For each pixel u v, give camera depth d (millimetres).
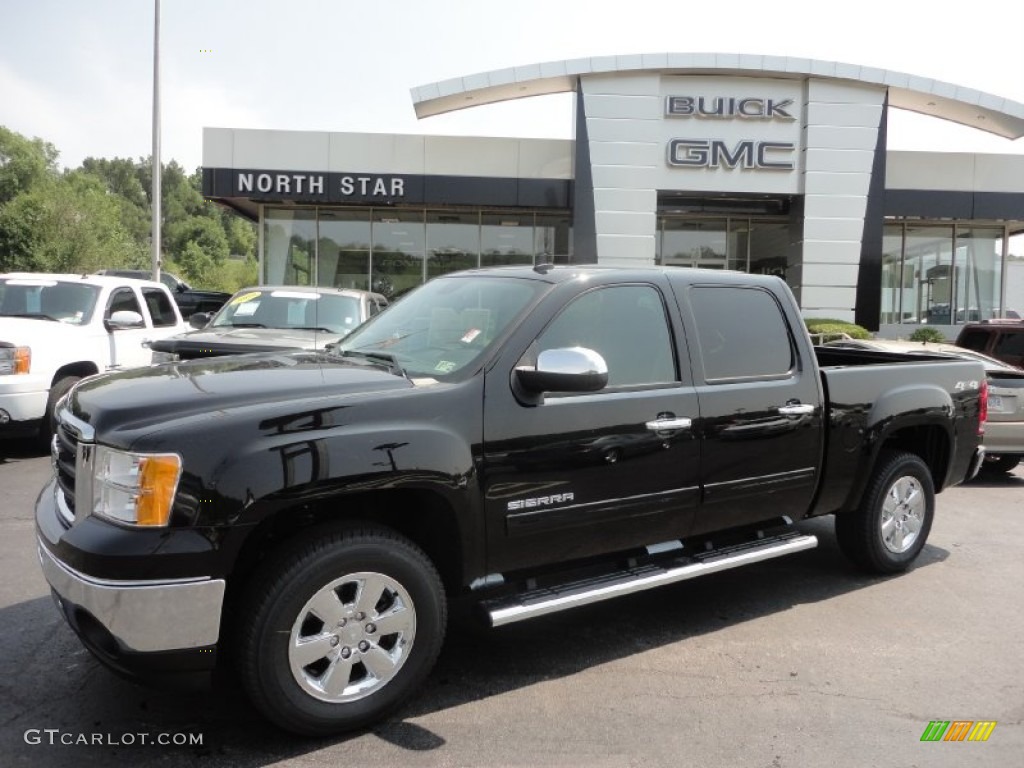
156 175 20531
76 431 3160
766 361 4539
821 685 3811
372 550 3189
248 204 21203
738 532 4559
